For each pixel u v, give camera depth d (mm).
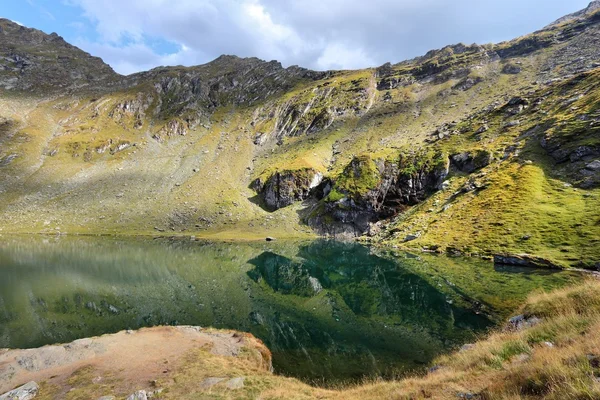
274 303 55281
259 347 33750
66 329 41438
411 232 110875
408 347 34156
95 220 177750
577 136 99312
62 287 63500
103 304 52594
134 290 62125
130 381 24641
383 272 73938
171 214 186125
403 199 153500
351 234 158375
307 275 80375
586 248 59750
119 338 34938
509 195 94062
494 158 123312
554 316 20547
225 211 191000
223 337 36406
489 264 68000
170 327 39000
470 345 26797
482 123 162375
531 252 66125
